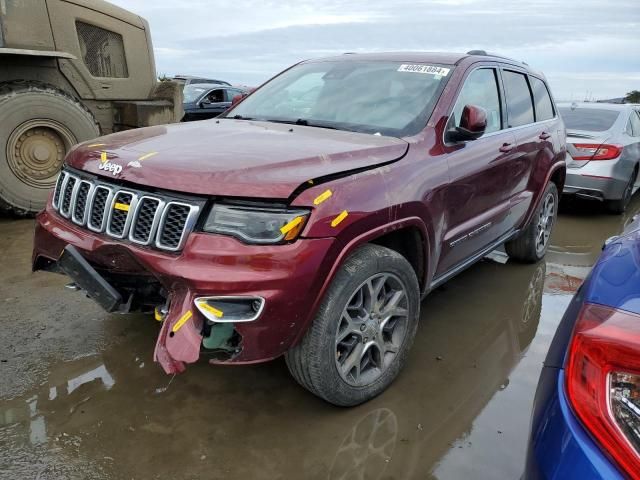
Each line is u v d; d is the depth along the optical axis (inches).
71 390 112.5
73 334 134.8
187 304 88.7
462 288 181.6
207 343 90.4
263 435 101.2
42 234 114.0
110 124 269.0
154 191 95.6
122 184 100.3
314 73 159.5
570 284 191.3
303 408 109.7
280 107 150.9
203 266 88.3
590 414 52.9
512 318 159.3
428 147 122.3
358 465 94.5
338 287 97.5
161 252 92.7
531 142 173.8
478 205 142.6
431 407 111.9
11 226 219.6
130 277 102.0
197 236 90.0
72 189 110.8
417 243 118.5
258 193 89.7
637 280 60.0
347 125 132.6
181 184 92.2
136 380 117.0
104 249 98.7
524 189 176.6
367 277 102.6
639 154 306.5
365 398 110.2
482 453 98.8
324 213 92.5
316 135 120.9
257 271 88.0
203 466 92.9
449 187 124.1
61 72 244.5
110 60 264.5
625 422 50.9
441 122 128.6
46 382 114.9
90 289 102.3
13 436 98.2
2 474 89.4
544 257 220.8
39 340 131.4
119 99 269.3
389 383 115.9
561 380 58.1
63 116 227.3
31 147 224.5
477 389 119.5
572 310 69.0
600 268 68.1
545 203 201.6
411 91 137.6
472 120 124.6
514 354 136.8
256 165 94.8
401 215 108.0
